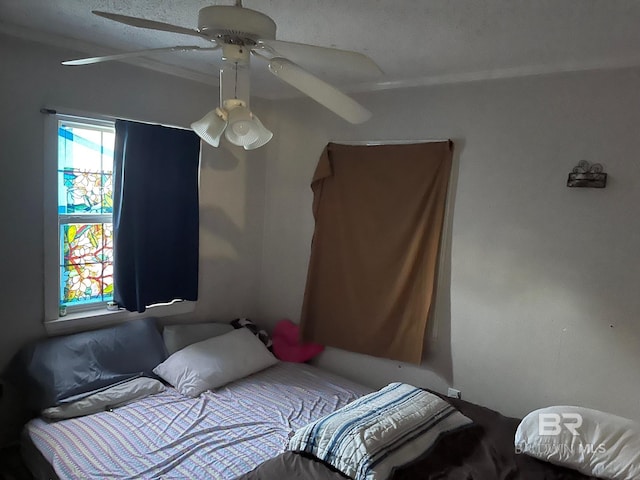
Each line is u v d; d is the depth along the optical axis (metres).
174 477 1.85
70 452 1.97
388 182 2.89
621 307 2.26
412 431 1.97
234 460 1.99
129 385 2.51
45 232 2.49
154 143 2.80
